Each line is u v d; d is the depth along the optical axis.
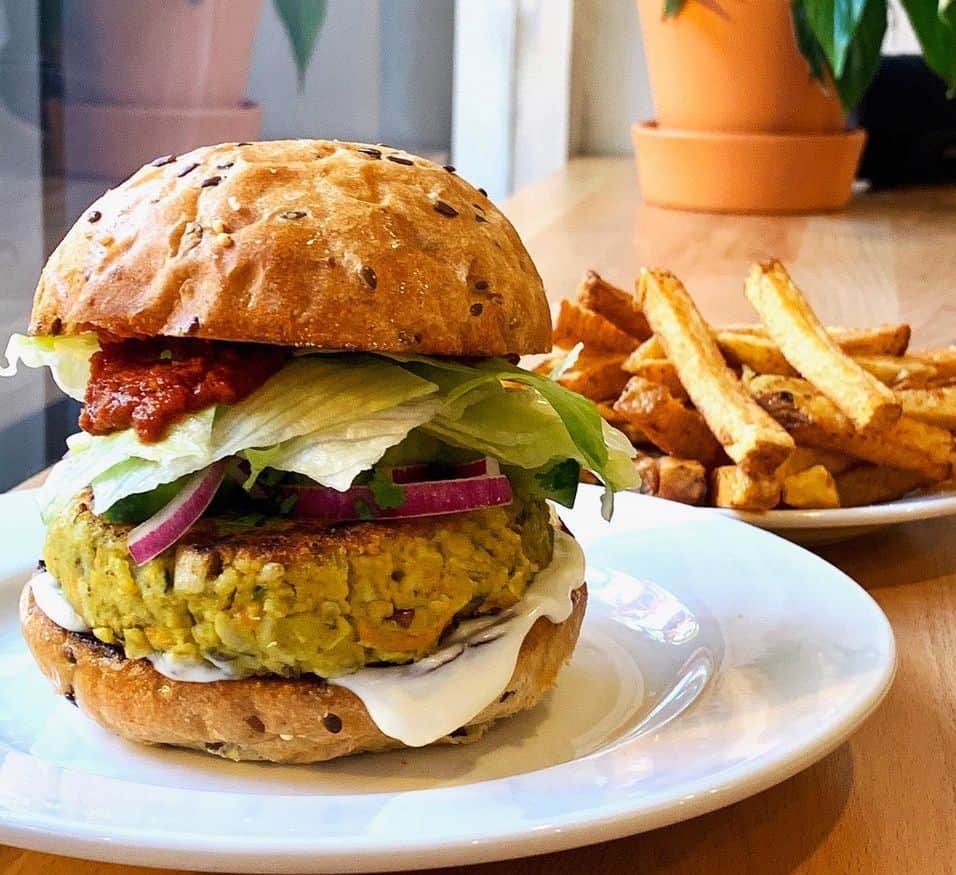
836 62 0.56
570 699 0.23
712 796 0.17
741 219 0.71
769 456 0.29
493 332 0.21
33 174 0.51
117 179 0.52
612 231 0.67
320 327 0.20
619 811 0.17
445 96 0.92
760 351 0.35
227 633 0.19
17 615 0.27
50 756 0.21
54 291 0.21
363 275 0.20
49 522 0.22
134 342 0.21
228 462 0.21
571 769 0.19
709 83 0.70
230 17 0.55
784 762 0.18
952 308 0.52
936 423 0.32
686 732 0.20
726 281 0.55
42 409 0.46
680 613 0.26
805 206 0.73
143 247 0.20
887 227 0.70
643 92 0.95
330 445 0.20
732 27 0.67
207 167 0.21
